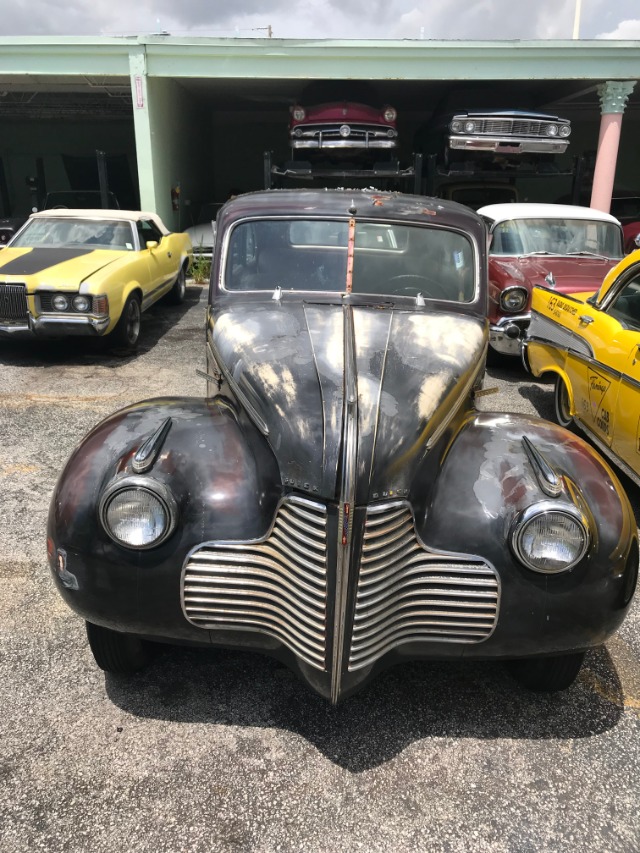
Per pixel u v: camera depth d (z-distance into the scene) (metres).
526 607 2.33
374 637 2.27
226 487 2.43
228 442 2.59
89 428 5.57
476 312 3.66
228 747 2.48
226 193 19.59
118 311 7.57
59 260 7.77
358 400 2.35
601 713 2.72
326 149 11.75
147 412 2.78
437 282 3.70
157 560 2.35
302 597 2.24
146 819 2.19
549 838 2.17
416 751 2.49
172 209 14.03
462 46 11.60
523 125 11.28
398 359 2.74
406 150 19.39
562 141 11.36
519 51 11.72
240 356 2.83
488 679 2.90
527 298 7.12
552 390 7.14
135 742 2.49
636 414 4.21
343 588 2.14
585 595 2.34
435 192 12.38
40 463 4.88
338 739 2.54
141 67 11.85
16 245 8.53
